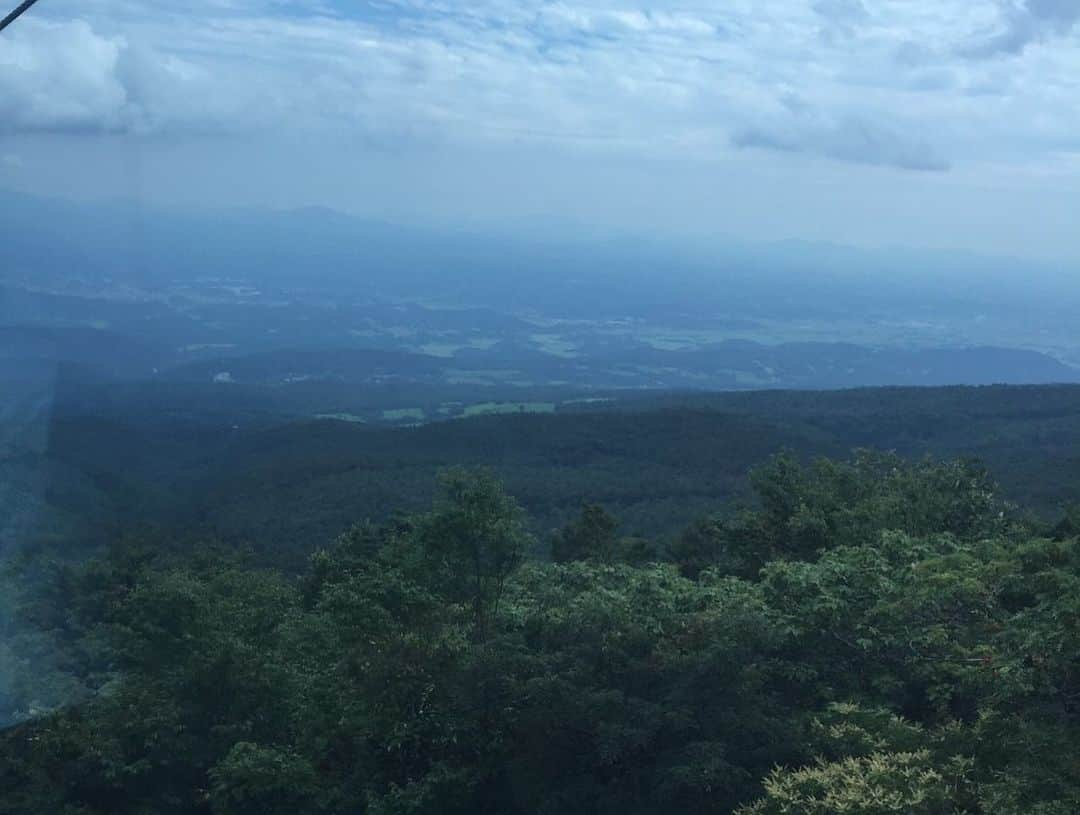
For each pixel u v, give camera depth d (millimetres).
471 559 8391
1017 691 6664
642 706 7133
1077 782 5902
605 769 7371
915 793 6020
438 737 8078
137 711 8164
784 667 8227
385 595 8195
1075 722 6531
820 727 7211
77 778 7910
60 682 8117
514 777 7758
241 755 7934
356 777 8344
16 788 7820
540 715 7340
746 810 6312
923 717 8086
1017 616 6992
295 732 8758
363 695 8117
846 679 8258
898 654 8422
